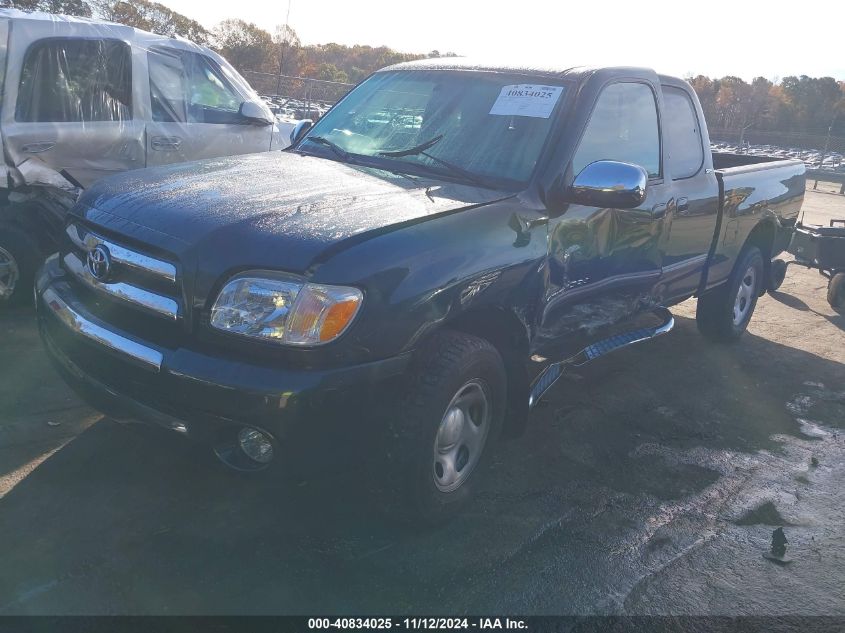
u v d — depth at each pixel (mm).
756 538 3506
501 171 3695
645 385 5289
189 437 2789
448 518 3320
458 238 3115
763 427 4773
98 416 4000
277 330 2688
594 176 3518
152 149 6121
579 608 2914
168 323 2867
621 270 4273
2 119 5348
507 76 4156
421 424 2963
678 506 3727
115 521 3131
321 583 2895
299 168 3734
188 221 2953
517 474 3883
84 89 5742
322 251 2748
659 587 3082
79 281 3246
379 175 3684
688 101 5043
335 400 2725
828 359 6254
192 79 6477
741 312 6348
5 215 5379
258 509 3303
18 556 2863
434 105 4141
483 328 3451
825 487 4062
